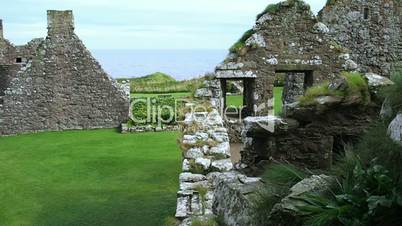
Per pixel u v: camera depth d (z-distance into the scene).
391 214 3.39
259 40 14.11
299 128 6.82
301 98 6.92
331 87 6.82
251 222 4.35
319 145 6.79
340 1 15.05
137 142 18.03
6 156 16.44
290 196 4.01
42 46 22.36
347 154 4.35
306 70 14.41
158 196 10.85
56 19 22.33
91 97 22.77
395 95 4.42
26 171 14.02
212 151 8.89
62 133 21.67
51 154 16.41
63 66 22.52
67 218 9.66
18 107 22.27
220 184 5.47
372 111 6.64
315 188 4.06
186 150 9.09
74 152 16.53
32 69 22.31
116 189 11.62
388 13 15.12
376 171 3.61
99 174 13.27
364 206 3.48
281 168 4.93
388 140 4.06
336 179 4.03
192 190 7.24
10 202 11.00
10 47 28.33
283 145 6.86
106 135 20.31
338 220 3.53
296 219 3.85
